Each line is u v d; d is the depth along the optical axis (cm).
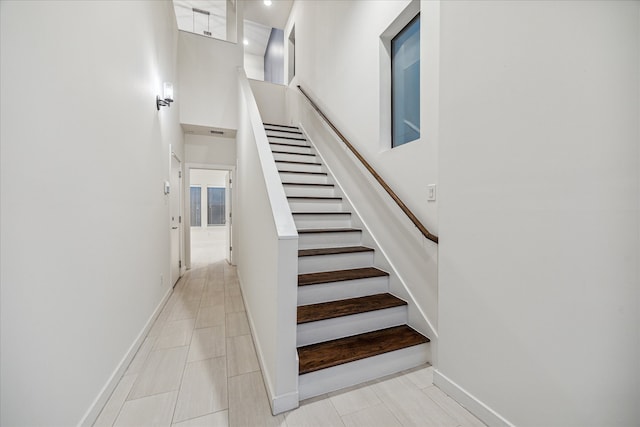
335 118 336
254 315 216
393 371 175
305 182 352
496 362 131
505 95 126
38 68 100
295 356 142
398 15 221
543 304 113
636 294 89
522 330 121
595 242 98
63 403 112
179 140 410
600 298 97
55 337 108
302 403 147
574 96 103
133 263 197
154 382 164
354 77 292
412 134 229
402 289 212
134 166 201
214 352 200
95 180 142
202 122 427
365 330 194
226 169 492
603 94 95
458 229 151
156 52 267
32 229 97
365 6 270
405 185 212
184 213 465
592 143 98
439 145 163
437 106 182
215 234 873
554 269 109
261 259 186
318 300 204
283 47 668
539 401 115
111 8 161
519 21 120
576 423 104
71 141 121
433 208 185
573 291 104
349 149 293
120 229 174
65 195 116
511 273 125
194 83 424
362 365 166
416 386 163
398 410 144
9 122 88
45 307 103
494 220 132
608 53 94
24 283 94
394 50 249
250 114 274
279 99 593
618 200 92
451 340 155
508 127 125
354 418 138
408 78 233
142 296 218
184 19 654
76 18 125
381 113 249
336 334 184
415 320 198
